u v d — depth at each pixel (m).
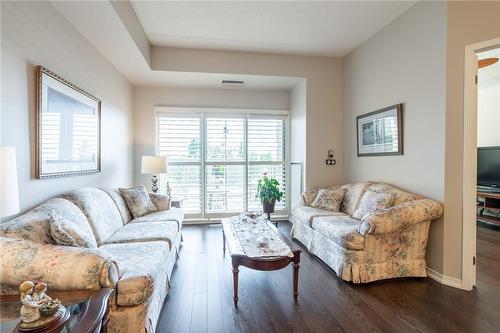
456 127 2.38
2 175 1.05
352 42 3.74
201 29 3.30
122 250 2.03
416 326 1.84
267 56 4.06
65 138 2.24
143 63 3.47
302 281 2.54
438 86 2.53
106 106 3.26
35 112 1.87
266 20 3.13
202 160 4.72
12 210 1.08
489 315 1.97
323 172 4.27
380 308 2.06
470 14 2.30
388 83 3.25
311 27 3.30
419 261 2.56
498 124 4.89
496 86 4.91
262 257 2.07
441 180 2.49
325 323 1.88
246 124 4.84
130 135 4.32
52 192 2.09
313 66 4.20
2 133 1.58
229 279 2.56
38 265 1.24
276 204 5.00
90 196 2.36
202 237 3.90
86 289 1.25
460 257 2.38
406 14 2.95
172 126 4.64
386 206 2.73
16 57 1.69
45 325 0.91
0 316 1.02
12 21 1.65
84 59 2.66
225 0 2.72
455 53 2.38
